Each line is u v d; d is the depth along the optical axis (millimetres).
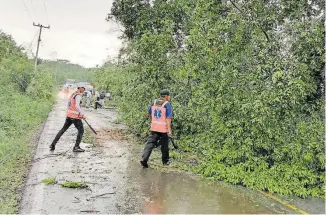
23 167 7191
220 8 8961
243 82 7332
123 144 10484
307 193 6305
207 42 7984
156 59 10164
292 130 6902
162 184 6629
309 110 7109
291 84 6770
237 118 7230
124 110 12711
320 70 7367
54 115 17453
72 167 7480
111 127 14102
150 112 8039
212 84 7918
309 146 6512
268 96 6793
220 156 7223
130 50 13148
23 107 15422
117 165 7883
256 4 7855
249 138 6930
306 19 7688
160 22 11789
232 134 7152
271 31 7770
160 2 12430
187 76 9203
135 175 7148
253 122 6859
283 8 7789
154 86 10242
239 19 7812
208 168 7207
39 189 5941
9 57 26750
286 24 7477
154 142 7832
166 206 5500
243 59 7648
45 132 11750
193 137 9492
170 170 7664
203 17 8766
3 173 6598
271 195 6277
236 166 6980
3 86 21125
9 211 4855
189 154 9172
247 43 7688
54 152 8797
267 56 7293
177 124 9766
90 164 7840
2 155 7617
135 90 10875
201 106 8461
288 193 6328
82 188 6148
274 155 6844
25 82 24344
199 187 6547
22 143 9336
